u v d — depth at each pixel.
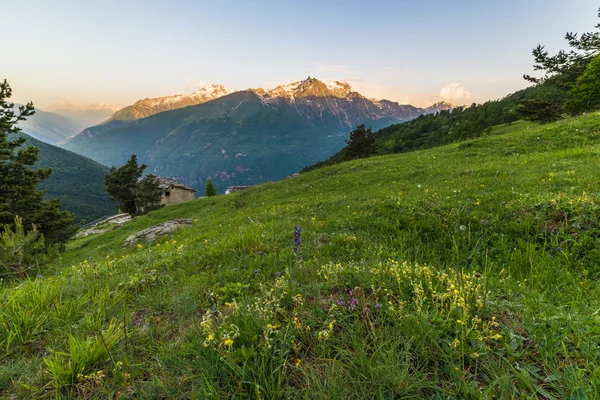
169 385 2.28
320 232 8.21
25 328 3.18
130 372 2.47
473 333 2.37
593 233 5.41
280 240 7.64
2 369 2.63
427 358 2.26
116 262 7.36
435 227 7.33
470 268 5.27
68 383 2.40
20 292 4.07
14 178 22.58
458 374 2.07
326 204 12.90
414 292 3.04
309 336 2.65
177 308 3.77
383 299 3.05
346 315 2.84
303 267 4.74
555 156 13.58
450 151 22.98
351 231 8.09
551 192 7.81
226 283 4.55
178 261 6.79
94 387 2.37
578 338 2.32
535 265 4.85
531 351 2.31
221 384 2.25
